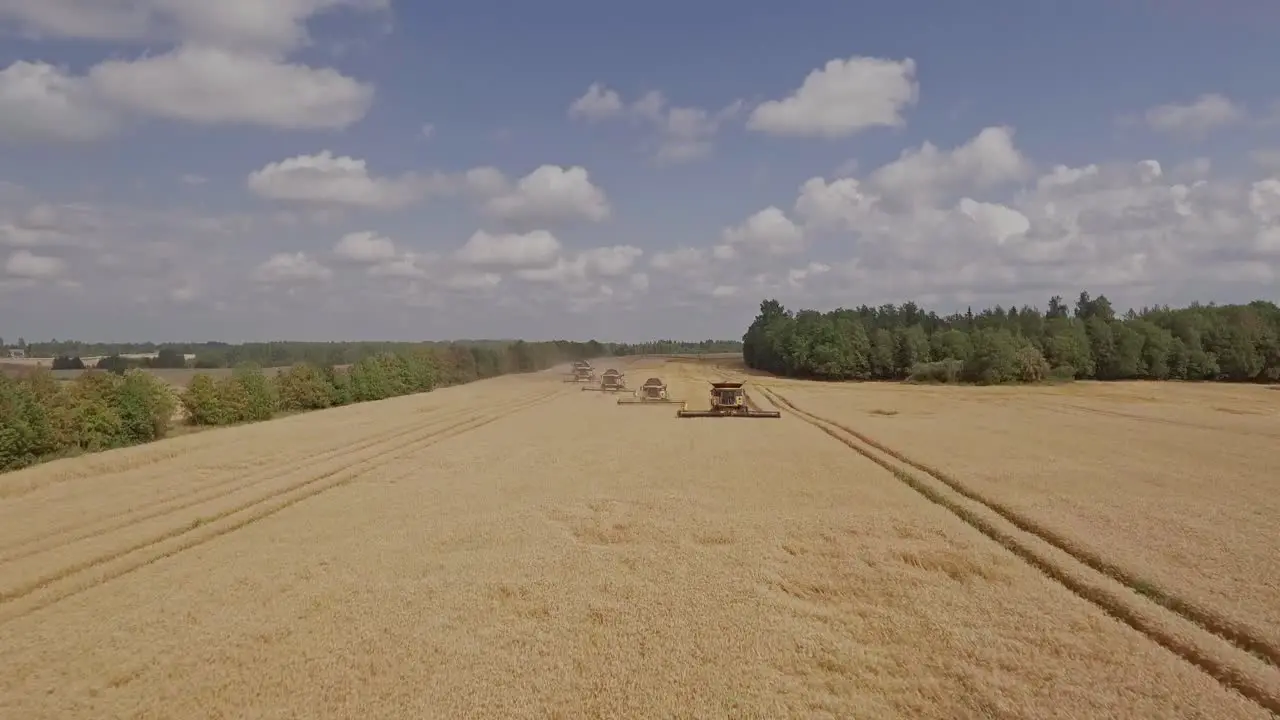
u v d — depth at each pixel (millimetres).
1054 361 103938
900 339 116438
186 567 19344
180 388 51656
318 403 66562
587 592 17172
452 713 11664
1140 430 47031
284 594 17188
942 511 25000
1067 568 18375
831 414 58719
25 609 16344
